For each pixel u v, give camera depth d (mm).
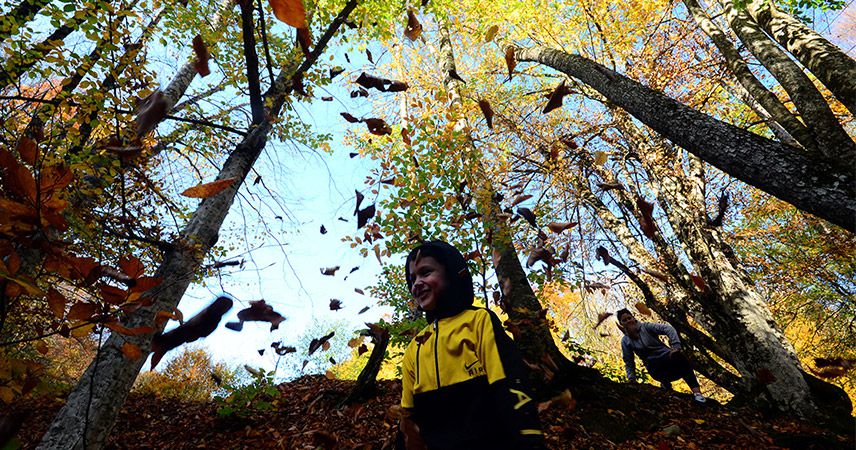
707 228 6570
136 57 3467
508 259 5383
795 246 9641
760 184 3557
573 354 5426
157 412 6102
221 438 4910
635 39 7312
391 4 5637
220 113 4582
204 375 13508
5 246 683
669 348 5426
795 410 4902
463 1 7719
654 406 4781
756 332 5527
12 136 2965
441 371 1309
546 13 7621
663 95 4461
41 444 2662
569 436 3723
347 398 5293
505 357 1229
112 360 2961
